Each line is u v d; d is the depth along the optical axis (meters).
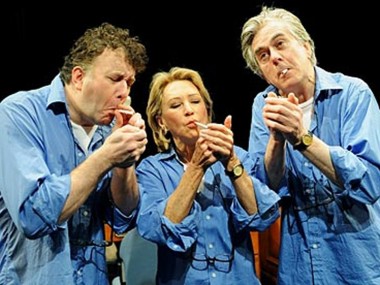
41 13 3.37
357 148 1.89
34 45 3.38
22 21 3.34
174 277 1.92
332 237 1.96
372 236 1.94
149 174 2.03
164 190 2.00
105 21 3.46
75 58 1.77
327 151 1.84
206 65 3.66
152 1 3.54
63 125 1.83
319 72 2.02
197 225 1.94
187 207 1.89
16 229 1.79
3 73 3.37
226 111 3.72
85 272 1.83
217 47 3.65
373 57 3.66
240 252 1.96
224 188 2.00
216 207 1.97
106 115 1.77
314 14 3.61
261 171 2.04
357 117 1.93
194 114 2.01
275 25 1.98
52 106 1.82
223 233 1.95
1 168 1.73
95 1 3.44
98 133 1.90
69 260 1.76
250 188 1.93
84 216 1.85
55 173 1.80
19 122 1.75
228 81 3.70
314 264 1.97
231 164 1.92
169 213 1.89
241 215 1.93
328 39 3.64
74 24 3.42
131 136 1.70
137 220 1.92
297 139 1.84
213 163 1.90
